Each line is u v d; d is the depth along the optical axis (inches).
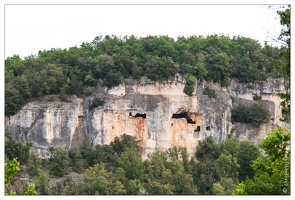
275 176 5772.6
